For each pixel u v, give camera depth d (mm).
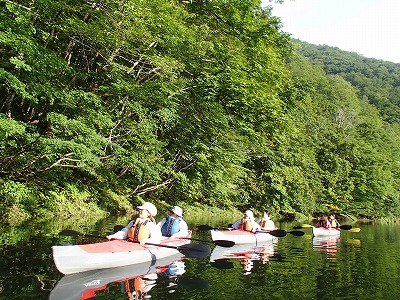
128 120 12602
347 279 6320
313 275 6430
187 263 6820
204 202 24047
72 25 10117
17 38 7668
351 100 73125
